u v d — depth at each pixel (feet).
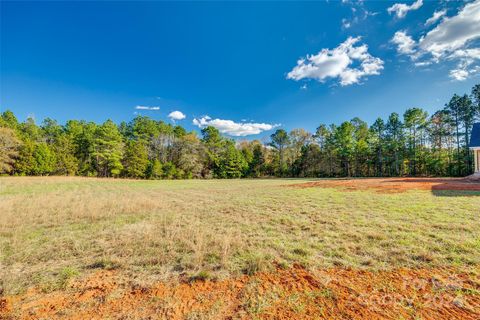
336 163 119.34
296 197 33.42
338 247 12.21
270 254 11.46
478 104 78.28
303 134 140.05
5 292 8.34
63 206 25.85
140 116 149.38
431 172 91.91
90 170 118.73
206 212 23.61
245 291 8.18
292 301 7.48
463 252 10.82
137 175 114.11
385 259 10.41
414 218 17.54
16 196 34.94
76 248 12.95
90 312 7.19
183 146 132.26
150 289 8.52
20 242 14.10
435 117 92.68
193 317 6.84
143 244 13.38
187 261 10.77
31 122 129.90
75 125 137.80
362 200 27.66
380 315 6.59
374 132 109.09
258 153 143.95
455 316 6.47
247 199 33.01
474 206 21.04
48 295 8.25
